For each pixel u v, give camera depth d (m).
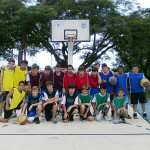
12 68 5.09
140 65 20.50
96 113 4.84
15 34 15.23
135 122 4.57
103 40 16.23
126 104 5.04
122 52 17.44
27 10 13.42
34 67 4.92
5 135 3.33
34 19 14.19
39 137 3.21
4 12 14.45
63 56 18.17
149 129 3.82
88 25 9.91
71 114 4.67
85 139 3.10
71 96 4.69
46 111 4.66
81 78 5.17
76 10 15.12
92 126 4.09
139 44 16.42
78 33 9.92
